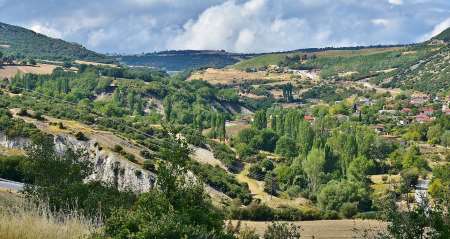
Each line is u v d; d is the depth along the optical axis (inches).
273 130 6845.5
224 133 6530.5
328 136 6688.0
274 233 1227.9
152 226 563.2
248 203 3927.2
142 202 689.6
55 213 551.8
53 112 5216.5
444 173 3627.0
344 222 3302.2
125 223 576.7
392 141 6796.3
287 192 4598.9
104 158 3897.6
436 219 678.5
